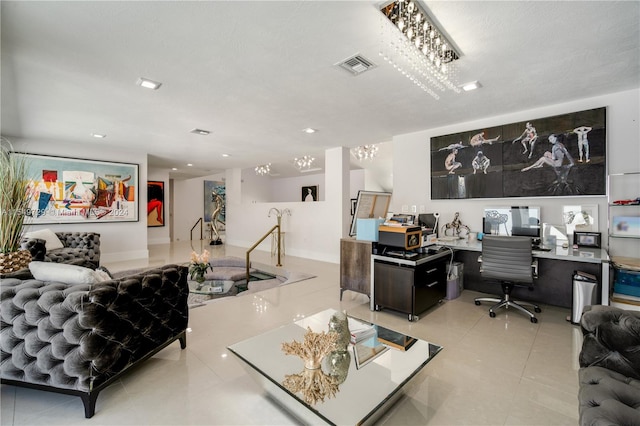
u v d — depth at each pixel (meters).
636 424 1.05
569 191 3.47
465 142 4.27
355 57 2.45
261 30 2.08
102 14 1.89
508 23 1.99
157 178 9.39
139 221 6.66
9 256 2.23
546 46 2.27
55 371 1.67
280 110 3.76
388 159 9.07
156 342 2.15
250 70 2.68
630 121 3.14
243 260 6.45
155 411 1.72
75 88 3.04
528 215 3.65
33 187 5.26
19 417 1.67
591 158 3.35
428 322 3.03
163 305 2.22
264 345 2.13
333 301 3.71
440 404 1.78
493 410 1.73
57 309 1.65
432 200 4.63
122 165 6.39
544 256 3.11
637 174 3.11
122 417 1.68
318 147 6.13
